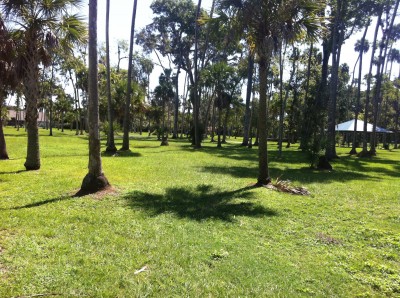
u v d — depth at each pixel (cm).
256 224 653
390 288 412
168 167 1441
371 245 570
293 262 482
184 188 982
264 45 1016
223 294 380
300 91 3781
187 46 4406
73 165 1377
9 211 668
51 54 1273
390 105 6331
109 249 492
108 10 1966
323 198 944
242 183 1119
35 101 1226
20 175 1097
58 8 1138
